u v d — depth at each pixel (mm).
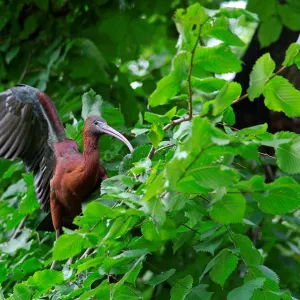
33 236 13109
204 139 6250
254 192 6930
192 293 8125
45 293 8852
